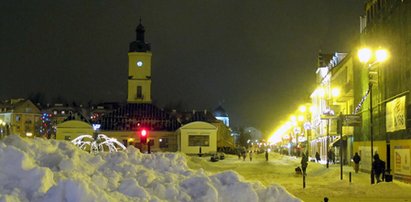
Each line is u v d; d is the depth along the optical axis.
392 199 21.83
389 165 33.88
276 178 36.47
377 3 37.47
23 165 8.80
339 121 34.38
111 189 9.23
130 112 85.56
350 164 50.69
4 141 11.48
